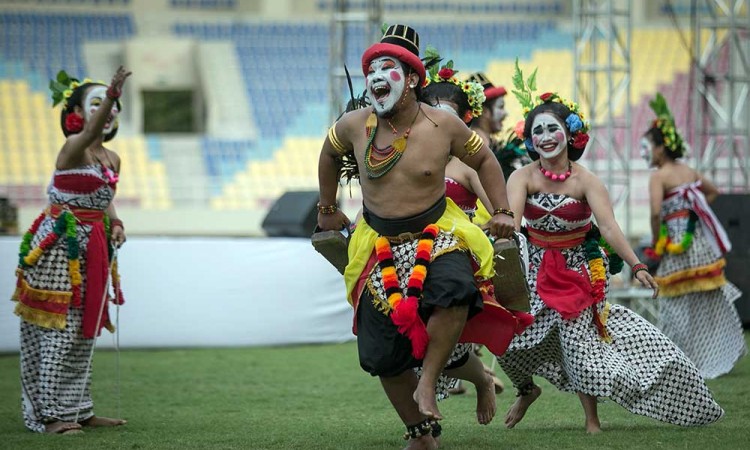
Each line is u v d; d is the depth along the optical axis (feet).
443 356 41.39
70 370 56.13
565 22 256.73
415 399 40.70
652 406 50.93
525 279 45.37
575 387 51.24
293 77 244.42
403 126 43.16
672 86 229.04
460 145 43.55
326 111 236.43
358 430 54.03
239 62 247.50
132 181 212.43
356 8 264.31
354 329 44.62
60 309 55.16
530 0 264.52
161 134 251.80
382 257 42.68
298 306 99.40
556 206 52.47
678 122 223.30
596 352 50.83
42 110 229.45
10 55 242.99
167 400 67.41
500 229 44.32
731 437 48.75
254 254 98.27
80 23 255.29
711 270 77.97
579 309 50.70
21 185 210.59
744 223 111.55
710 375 77.20
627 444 47.06
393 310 41.47
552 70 239.50
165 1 264.52
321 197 46.75
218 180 216.13
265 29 255.91
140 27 257.34
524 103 54.34
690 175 79.25
